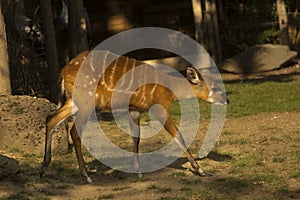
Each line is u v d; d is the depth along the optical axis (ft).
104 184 35.12
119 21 90.58
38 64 59.57
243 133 46.93
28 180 34.19
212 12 82.53
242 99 60.80
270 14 88.38
